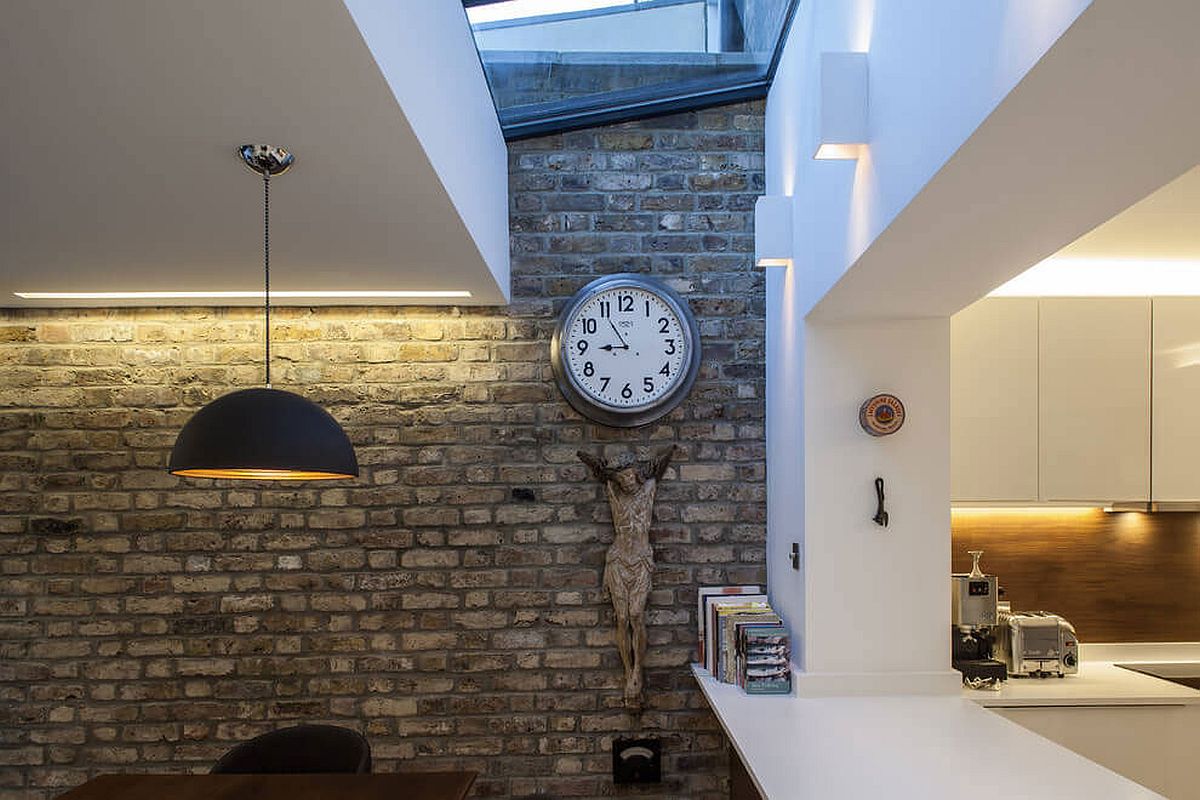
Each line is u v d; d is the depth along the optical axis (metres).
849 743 2.75
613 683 3.96
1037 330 3.87
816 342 3.36
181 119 1.96
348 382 4.04
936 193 1.93
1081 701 3.39
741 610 3.65
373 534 4.00
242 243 3.00
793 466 3.52
